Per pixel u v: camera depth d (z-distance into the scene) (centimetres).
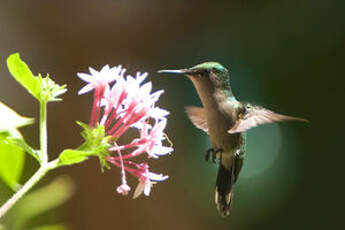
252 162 1231
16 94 1141
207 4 1264
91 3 1191
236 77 1283
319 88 1290
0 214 371
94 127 436
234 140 644
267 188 1235
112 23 1207
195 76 633
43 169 396
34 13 1173
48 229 448
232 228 1210
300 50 1295
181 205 1179
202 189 1192
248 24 1298
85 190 1094
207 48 1277
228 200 650
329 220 1243
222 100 636
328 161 1266
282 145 1241
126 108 440
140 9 1218
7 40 1159
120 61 1223
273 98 1288
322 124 1282
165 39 1252
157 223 1148
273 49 1295
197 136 1216
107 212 1106
